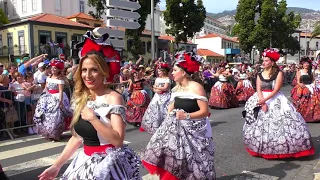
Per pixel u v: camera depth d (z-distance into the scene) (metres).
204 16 26.14
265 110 5.39
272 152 5.32
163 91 7.14
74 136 2.78
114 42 9.64
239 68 20.22
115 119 2.43
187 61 3.90
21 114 8.02
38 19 29.22
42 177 2.65
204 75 14.45
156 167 3.90
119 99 2.51
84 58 2.50
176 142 3.78
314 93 8.80
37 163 5.45
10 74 9.49
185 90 3.94
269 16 33.34
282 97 5.48
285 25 35.31
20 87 7.98
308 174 4.75
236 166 5.16
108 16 9.70
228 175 4.79
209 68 16.77
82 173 2.46
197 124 3.82
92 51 2.51
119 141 2.41
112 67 2.56
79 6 43.69
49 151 6.18
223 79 12.50
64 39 30.34
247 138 5.61
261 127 5.41
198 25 25.70
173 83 9.41
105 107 2.46
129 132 7.74
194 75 4.03
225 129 8.05
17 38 30.22
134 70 8.70
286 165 5.17
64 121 6.93
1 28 31.59
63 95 7.00
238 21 35.91
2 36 31.86
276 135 5.30
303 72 8.91
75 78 2.61
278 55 5.36
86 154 2.58
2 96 7.48
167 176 3.84
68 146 2.78
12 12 43.69
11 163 5.46
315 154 5.72
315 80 9.12
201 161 3.76
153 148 3.92
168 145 3.80
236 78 16.77
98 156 2.47
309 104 8.78
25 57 10.15
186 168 3.75
